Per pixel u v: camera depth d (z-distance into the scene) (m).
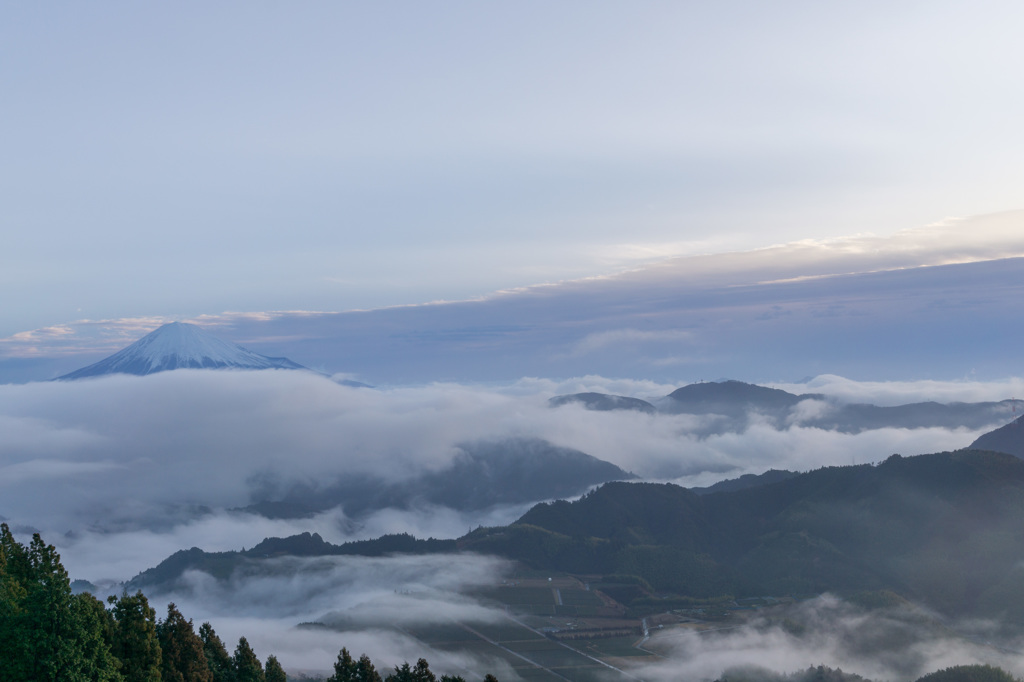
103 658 104.00
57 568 126.88
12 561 127.50
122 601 118.25
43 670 97.44
